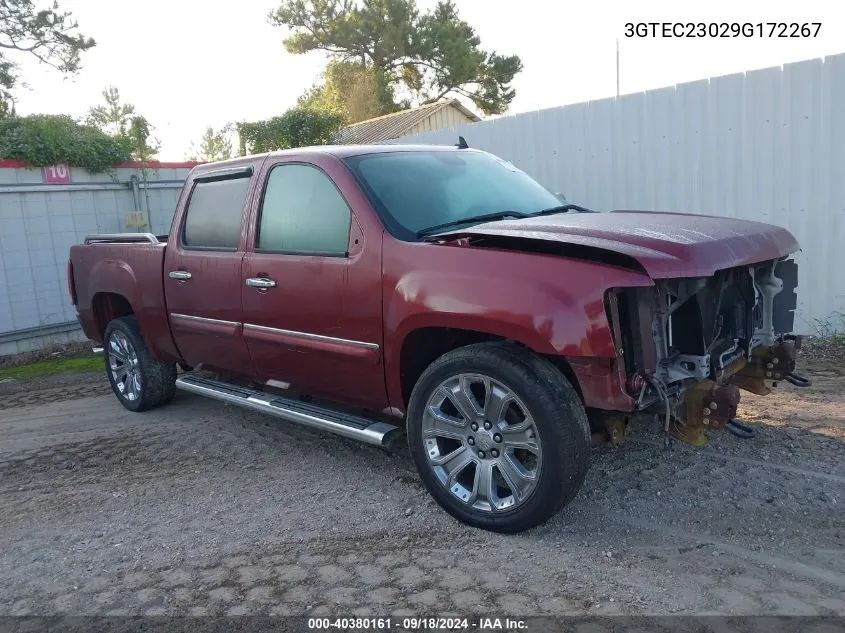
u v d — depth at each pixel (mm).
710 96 7141
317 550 3654
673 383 3639
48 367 8852
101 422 6199
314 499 4266
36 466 5234
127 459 5219
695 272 3252
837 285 6637
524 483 3488
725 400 3342
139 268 5801
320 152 4539
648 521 3676
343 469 4691
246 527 3977
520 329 3352
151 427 5910
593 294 3225
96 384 7773
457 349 3703
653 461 4340
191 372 6457
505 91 39812
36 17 16344
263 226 4723
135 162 10672
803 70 6527
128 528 4090
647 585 3133
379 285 3947
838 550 3309
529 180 5211
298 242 4488
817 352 6367
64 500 4562
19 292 9664
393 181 4355
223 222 5070
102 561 3723
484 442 3592
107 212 10469
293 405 4707
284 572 3467
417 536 3719
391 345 3928
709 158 7250
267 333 4660
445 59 37281
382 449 4988
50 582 3559
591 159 8195
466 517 3717
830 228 6602
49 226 9883
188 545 3820
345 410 4746
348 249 4148
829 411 4973
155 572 3564
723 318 3865
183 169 11227
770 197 6906
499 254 3539
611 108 7922
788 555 3299
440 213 4270
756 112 6863
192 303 5266
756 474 4094
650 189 7746
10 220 9516
